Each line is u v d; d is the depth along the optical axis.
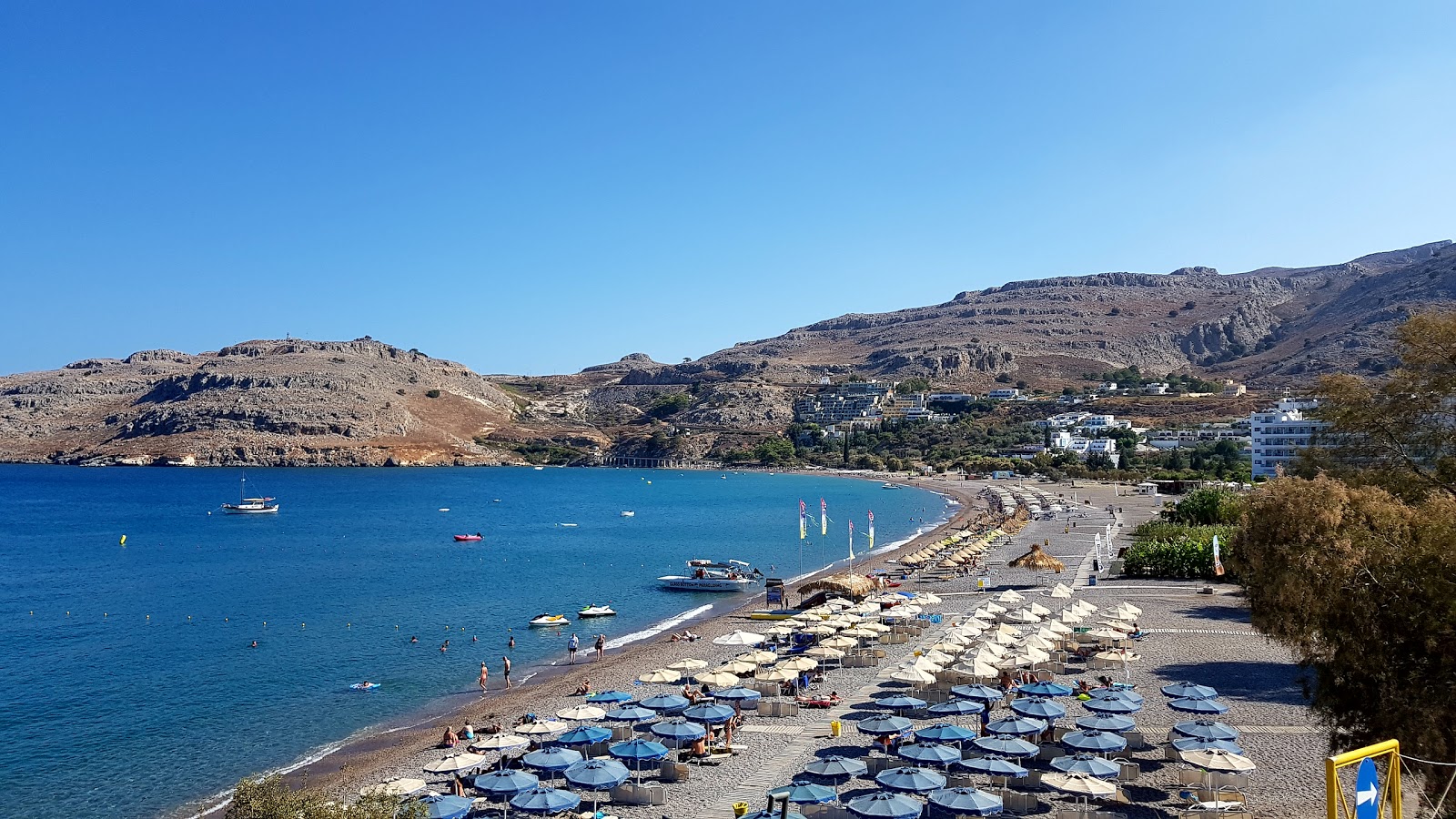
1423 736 25.83
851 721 42.97
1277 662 52.03
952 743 35.00
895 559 113.69
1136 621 63.16
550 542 140.38
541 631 72.00
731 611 80.06
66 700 52.28
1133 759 36.28
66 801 37.50
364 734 46.00
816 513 191.75
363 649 65.62
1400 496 34.28
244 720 48.44
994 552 108.62
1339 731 32.94
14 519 180.50
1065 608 69.31
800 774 32.38
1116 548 110.25
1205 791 30.91
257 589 94.06
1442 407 37.66
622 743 35.03
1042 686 42.09
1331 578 27.97
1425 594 26.56
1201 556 83.12
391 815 27.23
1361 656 27.72
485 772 36.41
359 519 183.75
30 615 79.56
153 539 145.88
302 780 38.88
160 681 56.69
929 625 64.94
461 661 62.09
